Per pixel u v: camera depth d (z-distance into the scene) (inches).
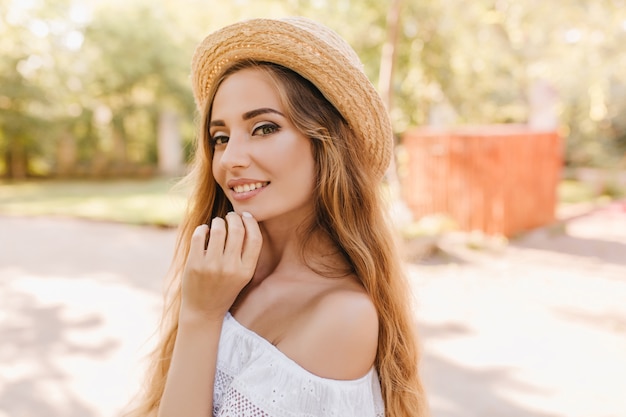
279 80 39.5
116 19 733.9
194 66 45.5
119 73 750.5
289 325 38.4
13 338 174.9
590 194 526.9
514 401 133.6
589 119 634.8
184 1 398.6
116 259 287.4
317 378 35.3
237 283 38.4
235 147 39.6
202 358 38.3
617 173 541.6
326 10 346.0
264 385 35.6
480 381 144.2
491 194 324.5
